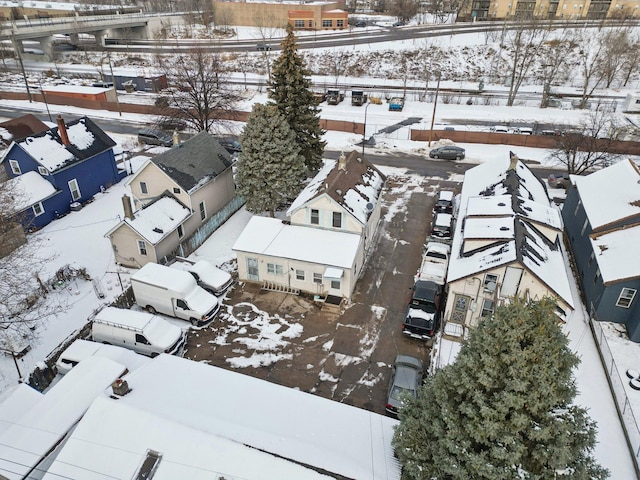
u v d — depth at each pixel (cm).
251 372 2375
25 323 2553
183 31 11344
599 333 2536
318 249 2881
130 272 3144
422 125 5900
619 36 7575
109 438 1494
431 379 1583
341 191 3031
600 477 1356
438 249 3180
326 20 10731
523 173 3525
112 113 6562
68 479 1439
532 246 2578
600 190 3219
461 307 2588
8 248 2762
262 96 7025
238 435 1588
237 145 4978
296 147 3612
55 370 2352
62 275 2977
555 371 1301
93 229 3669
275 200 3525
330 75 8119
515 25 8825
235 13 11619
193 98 4975
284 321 2728
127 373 2075
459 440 1352
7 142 4634
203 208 3556
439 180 4538
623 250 2636
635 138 5294
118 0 14075
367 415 1858
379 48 8775
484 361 1323
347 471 1498
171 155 3453
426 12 12256
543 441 1298
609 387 2261
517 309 1322
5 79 7906
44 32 8906
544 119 6100
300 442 1612
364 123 5559
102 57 9275
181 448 1452
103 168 4281
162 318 2711
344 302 2875
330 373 2377
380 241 3519
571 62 8038
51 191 3722
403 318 2753
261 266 2952
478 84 7619
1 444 1745
